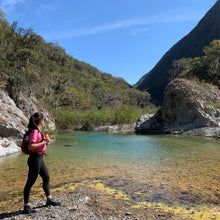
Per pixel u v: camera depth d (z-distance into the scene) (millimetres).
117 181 5000
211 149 9336
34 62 54344
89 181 5031
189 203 3688
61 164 6898
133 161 7246
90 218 3066
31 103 16250
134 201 3789
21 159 7875
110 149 9844
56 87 56812
